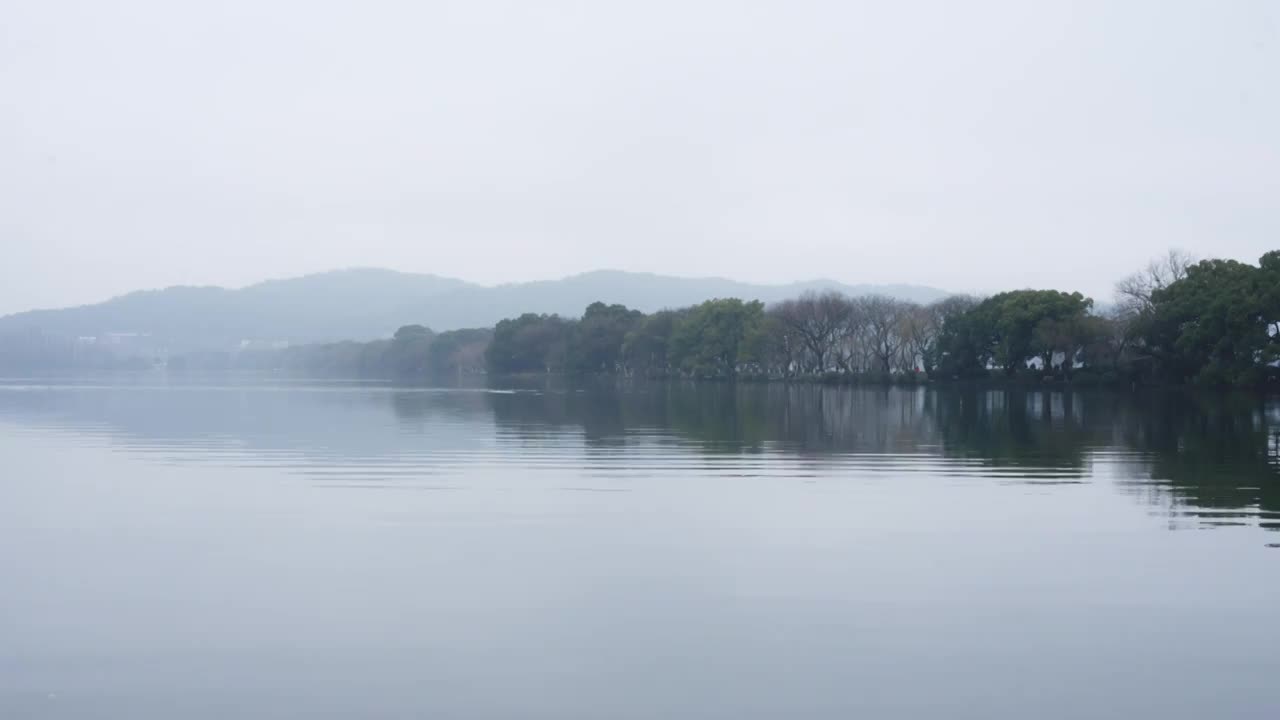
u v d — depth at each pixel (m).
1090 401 71.19
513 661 11.66
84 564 16.22
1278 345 75.19
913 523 19.53
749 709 10.31
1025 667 11.41
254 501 22.58
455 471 28.23
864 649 12.01
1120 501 22.19
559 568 15.86
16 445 37.28
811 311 127.50
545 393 101.56
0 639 12.45
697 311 146.62
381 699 10.60
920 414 56.38
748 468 28.81
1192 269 86.00
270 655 11.88
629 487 24.75
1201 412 56.03
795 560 16.34
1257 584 14.70
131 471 28.48
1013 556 16.55
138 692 10.80
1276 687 10.83
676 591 14.49
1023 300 100.19
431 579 15.20
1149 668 11.38
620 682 11.03
